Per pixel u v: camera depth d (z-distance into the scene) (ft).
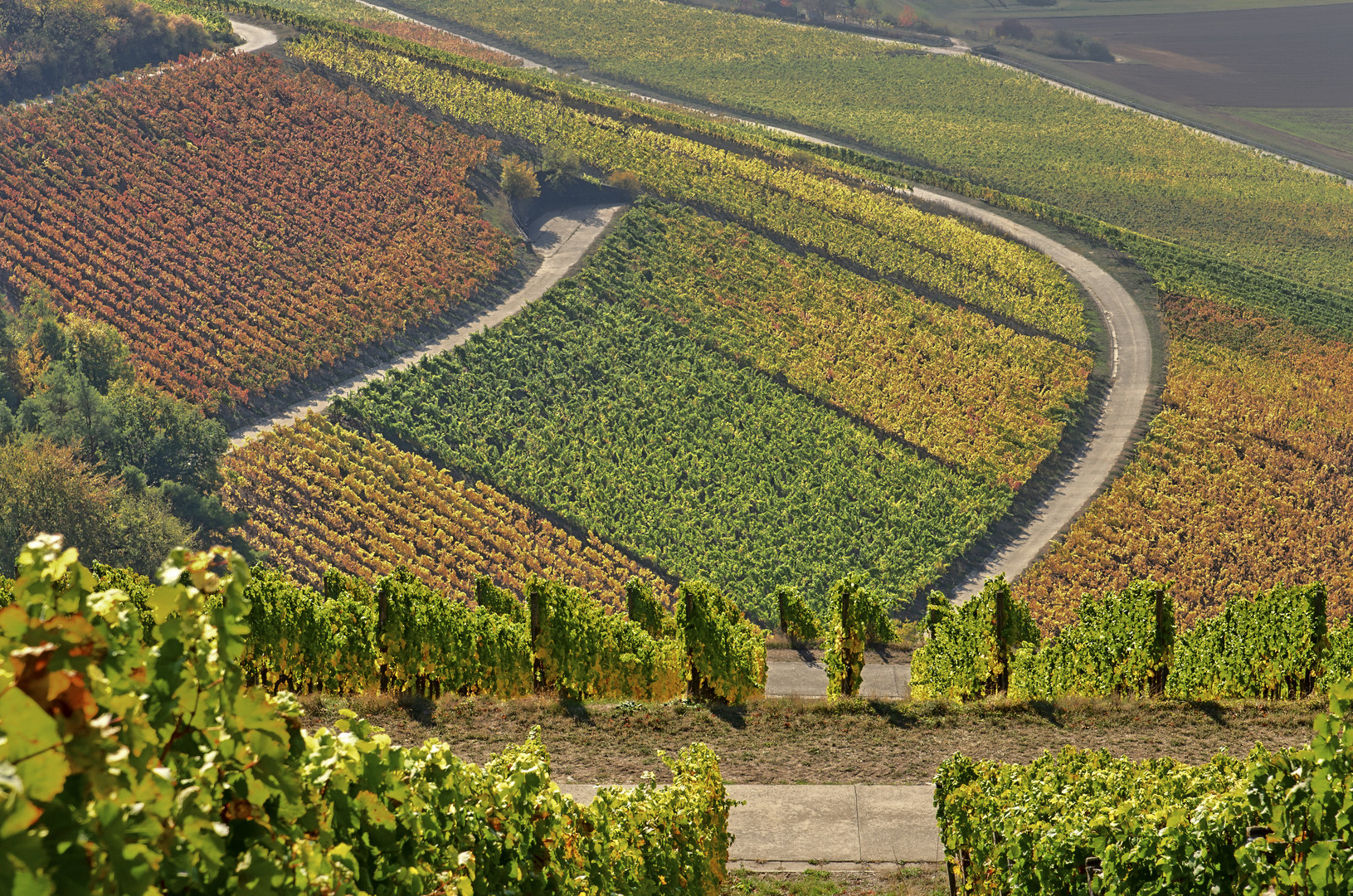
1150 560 236.02
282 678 64.64
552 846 25.52
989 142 587.27
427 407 265.13
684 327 311.88
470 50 643.45
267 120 385.91
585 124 439.22
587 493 237.45
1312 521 251.60
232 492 227.81
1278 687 66.28
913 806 49.98
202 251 317.22
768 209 390.83
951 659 71.97
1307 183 560.61
